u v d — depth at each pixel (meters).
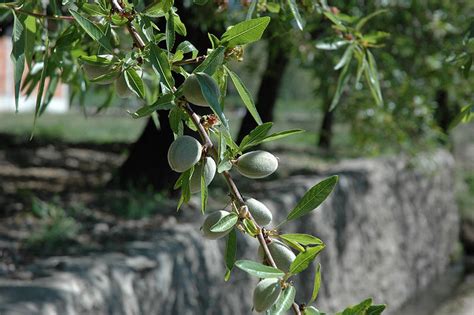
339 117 6.07
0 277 3.20
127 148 9.55
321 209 6.04
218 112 1.02
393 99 5.53
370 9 4.61
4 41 18.45
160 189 5.91
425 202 9.31
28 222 4.49
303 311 1.06
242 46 1.16
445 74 5.37
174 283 3.91
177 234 4.25
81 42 1.66
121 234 4.24
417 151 6.23
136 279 3.58
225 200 5.75
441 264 9.98
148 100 2.23
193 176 1.09
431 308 8.52
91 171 7.33
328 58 4.63
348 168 7.38
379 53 4.73
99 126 13.81
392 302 7.99
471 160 13.15
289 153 9.90
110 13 1.19
